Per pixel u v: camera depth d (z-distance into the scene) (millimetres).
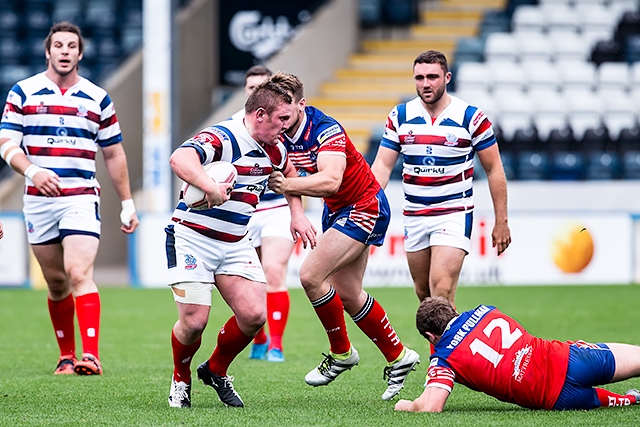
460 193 23047
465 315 18734
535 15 70438
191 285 18734
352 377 24312
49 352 29656
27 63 71812
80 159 25062
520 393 18438
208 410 19234
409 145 23125
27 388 22391
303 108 20359
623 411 18500
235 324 19234
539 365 18547
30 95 24734
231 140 18250
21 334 34250
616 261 50812
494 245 23516
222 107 61125
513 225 50656
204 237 18750
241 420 17984
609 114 64250
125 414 18781
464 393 21641
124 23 72250
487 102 64250
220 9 65875
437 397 18312
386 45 69188
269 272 27906
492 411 18828
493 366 18312
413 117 23125
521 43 68438
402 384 21031
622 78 66312
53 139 24797
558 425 17109
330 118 20516
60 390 22094
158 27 51125
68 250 24922
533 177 59438
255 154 18500
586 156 60438
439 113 23000
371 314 20953
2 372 25375
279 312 27781
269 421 17875
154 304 43625
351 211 20719
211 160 18203
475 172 58281
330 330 21000
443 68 22641
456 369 18391
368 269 50781
